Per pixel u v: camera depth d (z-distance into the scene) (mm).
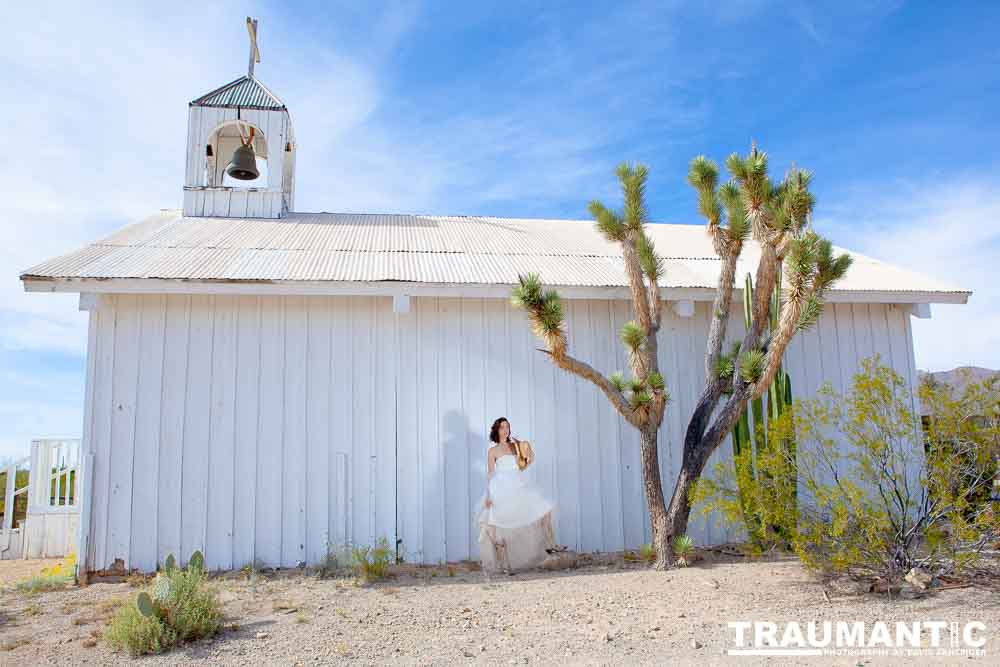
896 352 10273
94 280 7867
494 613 6043
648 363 7711
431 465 8758
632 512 9164
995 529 6227
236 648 5172
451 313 9109
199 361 8484
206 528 8195
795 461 7492
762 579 6957
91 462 8055
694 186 8562
